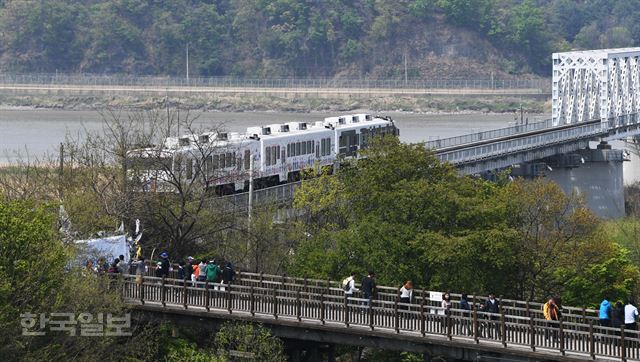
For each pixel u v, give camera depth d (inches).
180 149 7116.1
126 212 6392.7
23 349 4544.8
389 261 6008.9
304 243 6461.6
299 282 5674.2
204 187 6860.2
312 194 7076.8
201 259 5797.2
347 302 5108.3
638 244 7780.5
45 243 4665.4
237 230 6599.4
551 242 6461.6
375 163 6589.6
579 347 4699.8
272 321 5211.6
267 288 5423.2
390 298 5388.8
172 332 5418.3
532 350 4744.1
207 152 7554.1
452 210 6254.9
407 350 5007.4
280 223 6870.1
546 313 4909.0
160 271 5615.2
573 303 6333.7
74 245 5428.2
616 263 6481.3
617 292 6373.0
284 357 5187.0
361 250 6122.1
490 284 6072.8
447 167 6747.1
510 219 6540.4
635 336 4692.4
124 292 5472.4
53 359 4660.4
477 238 6008.9
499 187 7421.3
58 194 6574.8
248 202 7180.1
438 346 4940.9
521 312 5315.0
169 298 5438.0
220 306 5339.6
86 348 4872.0
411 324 5017.2
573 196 7465.6
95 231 5999.0
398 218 6245.1
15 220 4581.7
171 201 6550.2
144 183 6614.2
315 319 5172.2
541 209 6732.3
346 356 6127.0
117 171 6722.4
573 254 6427.2
